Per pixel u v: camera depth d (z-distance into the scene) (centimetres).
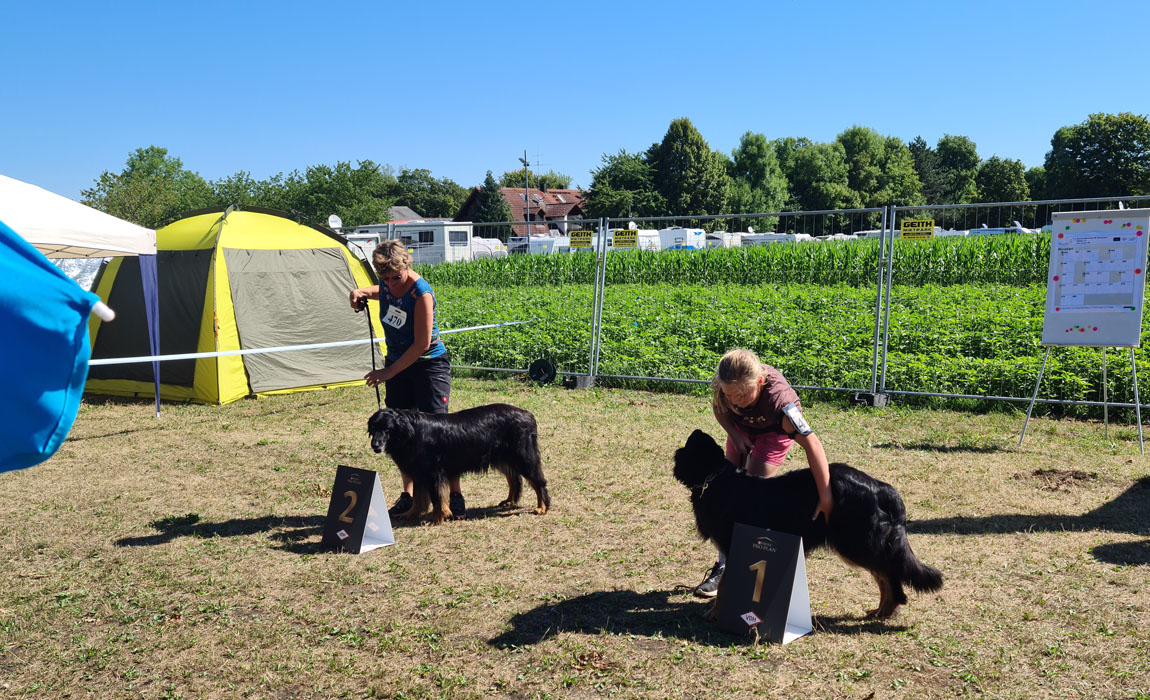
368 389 1078
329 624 378
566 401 958
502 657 341
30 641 366
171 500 591
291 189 4647
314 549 488
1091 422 782
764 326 1220
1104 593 392
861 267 1942
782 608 345
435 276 1939
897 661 328
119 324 1035
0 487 624
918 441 720
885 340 870
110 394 1044
